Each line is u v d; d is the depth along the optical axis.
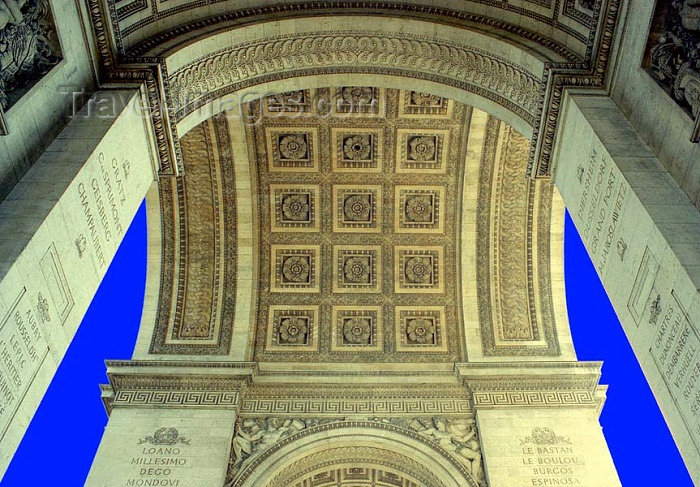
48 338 10.93
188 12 16.80
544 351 24.39
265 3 17.66
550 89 14.47
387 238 26.44
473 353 24.25
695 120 10.91
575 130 13.84
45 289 10.79
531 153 15.34
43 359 10.81
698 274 10.02
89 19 13.80
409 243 26.44
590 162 13.20
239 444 21.28
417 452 21.23
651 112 12.38
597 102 13.76
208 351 24.25
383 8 17.62
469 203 25.80
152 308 25.27
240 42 16.81
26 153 11.82
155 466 20.27
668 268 10.59
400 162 25.53
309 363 24.53
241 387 22.64
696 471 10.31
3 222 10.63
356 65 18.25
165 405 22.14
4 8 11.29
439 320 25.75
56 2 12.58
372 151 25.34
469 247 26.03
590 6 14.58
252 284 25.75
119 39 14.53
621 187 11.98
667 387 10.90
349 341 25.42
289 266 26.25
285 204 26.05
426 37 17.42
